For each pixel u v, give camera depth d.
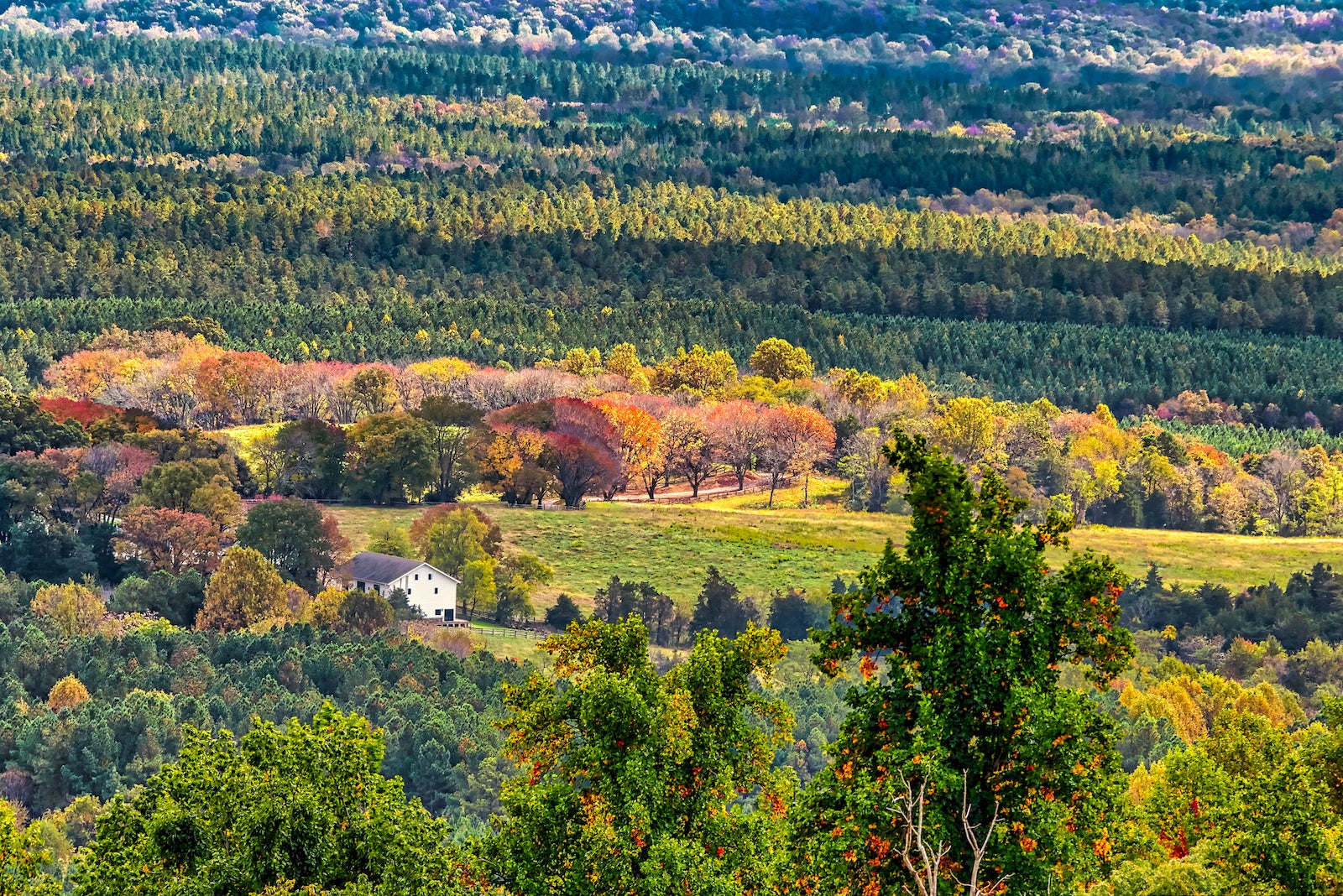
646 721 143.00
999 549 130.88
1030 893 125.88
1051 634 132.12
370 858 139.00
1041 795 129.00
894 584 135.12
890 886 130.12
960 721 129.88
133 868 138.25
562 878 139.25
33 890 140.50
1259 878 134.88
